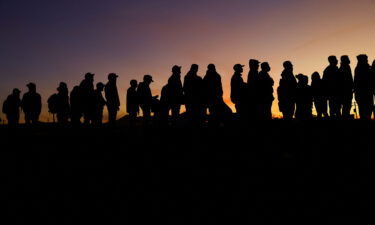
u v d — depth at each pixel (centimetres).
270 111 1231
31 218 702
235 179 799
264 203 701
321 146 938
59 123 1659
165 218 681
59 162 980
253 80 1230
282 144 977
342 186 735
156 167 900
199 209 701
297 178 782
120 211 714
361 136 980
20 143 1189
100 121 1557
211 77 1268
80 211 722
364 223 616
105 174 880
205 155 947
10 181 863
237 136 1071
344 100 1258
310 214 654
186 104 1286
